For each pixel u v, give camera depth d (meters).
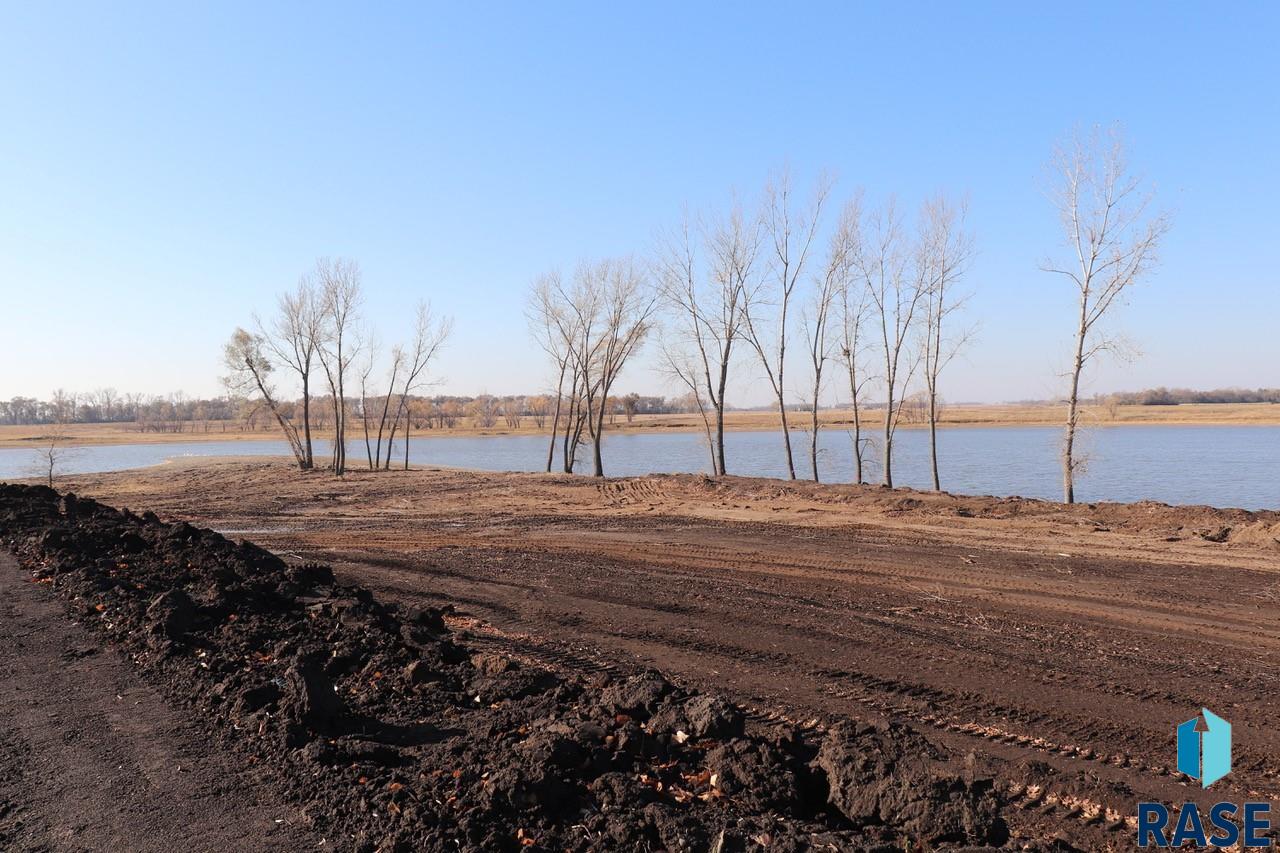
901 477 44.25
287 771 4.91
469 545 17.34
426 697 6.33
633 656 8.65
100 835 4.23
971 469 48.47
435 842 4.04
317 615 8.52
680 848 3.98
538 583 12.89
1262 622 9.88
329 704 5.62
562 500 26.31
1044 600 11.19
